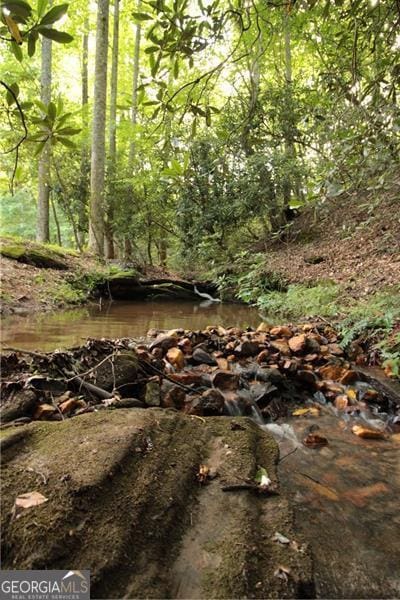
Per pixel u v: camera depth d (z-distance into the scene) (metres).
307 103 4.39
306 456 2.10
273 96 6.26
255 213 8.43
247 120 2.79
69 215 10.45
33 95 8.75
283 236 9.12
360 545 1.44
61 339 3.74
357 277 5.86
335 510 1.63
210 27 1.74
